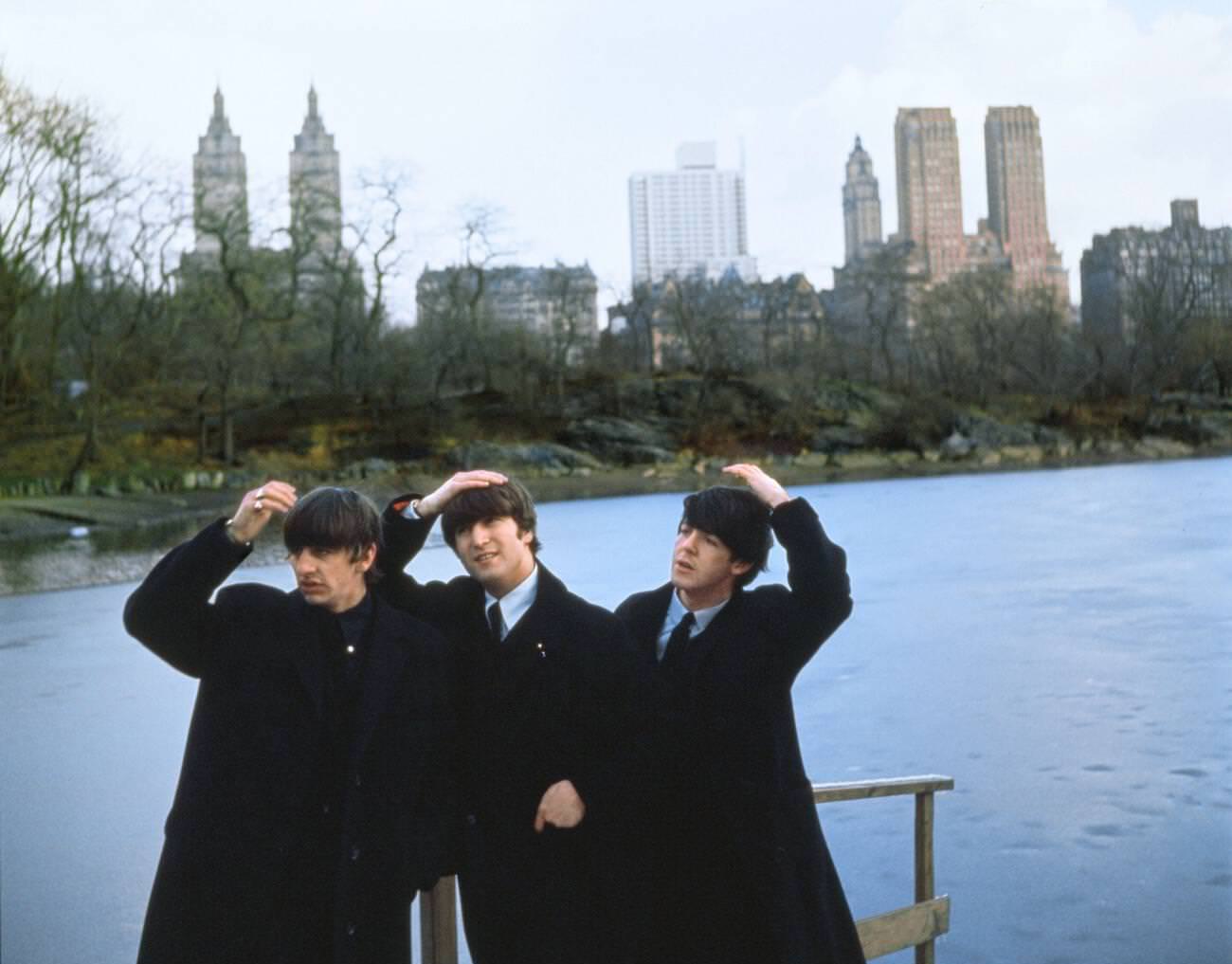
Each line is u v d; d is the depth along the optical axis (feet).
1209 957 21.58
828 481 227.20
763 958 11.44
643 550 109.29
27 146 160.15
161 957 10.44
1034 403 288.30
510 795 11.51
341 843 10.59
